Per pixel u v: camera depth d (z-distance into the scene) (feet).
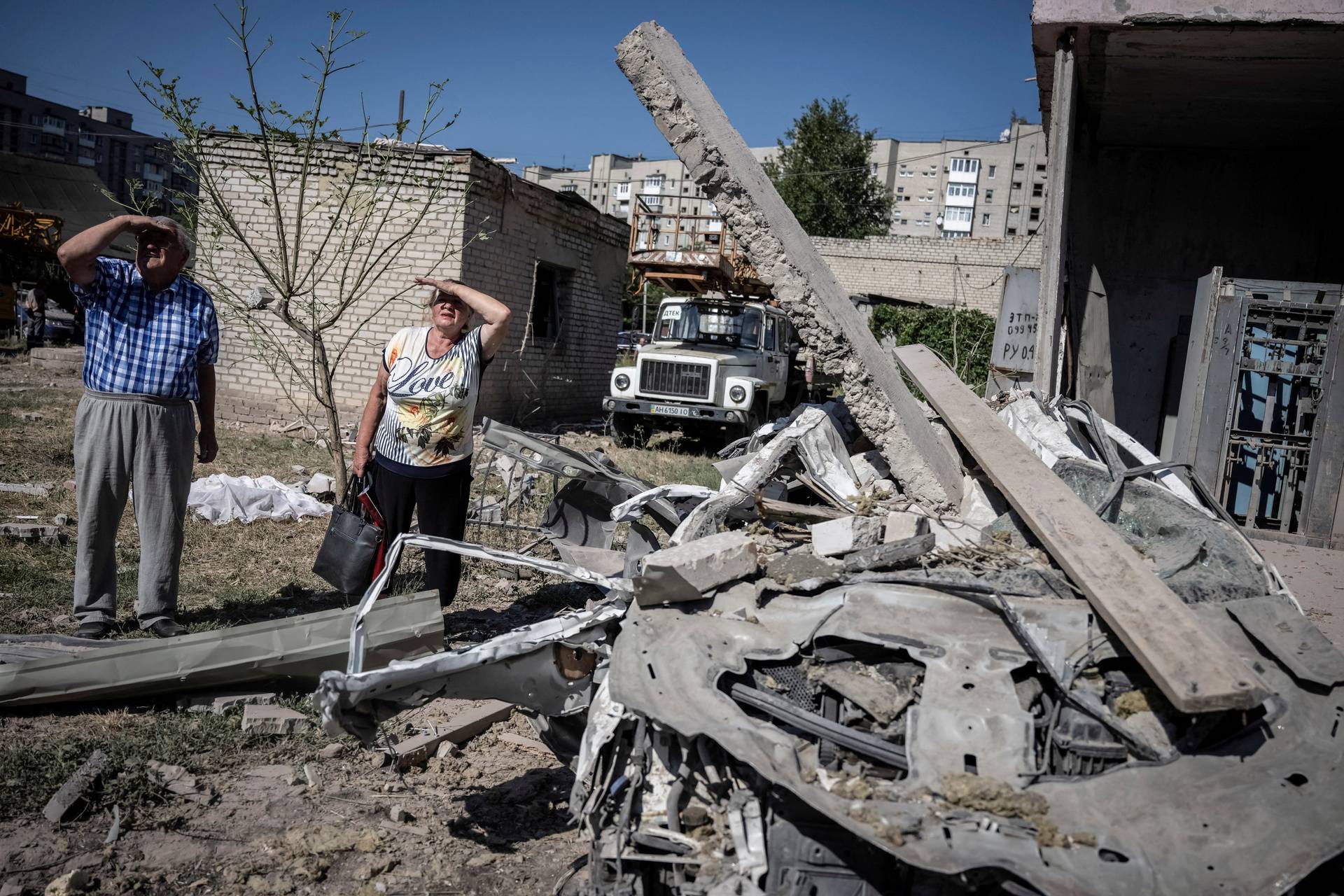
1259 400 24.89
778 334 45.37
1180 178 35.60
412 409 14.52
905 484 12.37
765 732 7.21
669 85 13.17
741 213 13.26
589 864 8.64
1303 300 24.17
